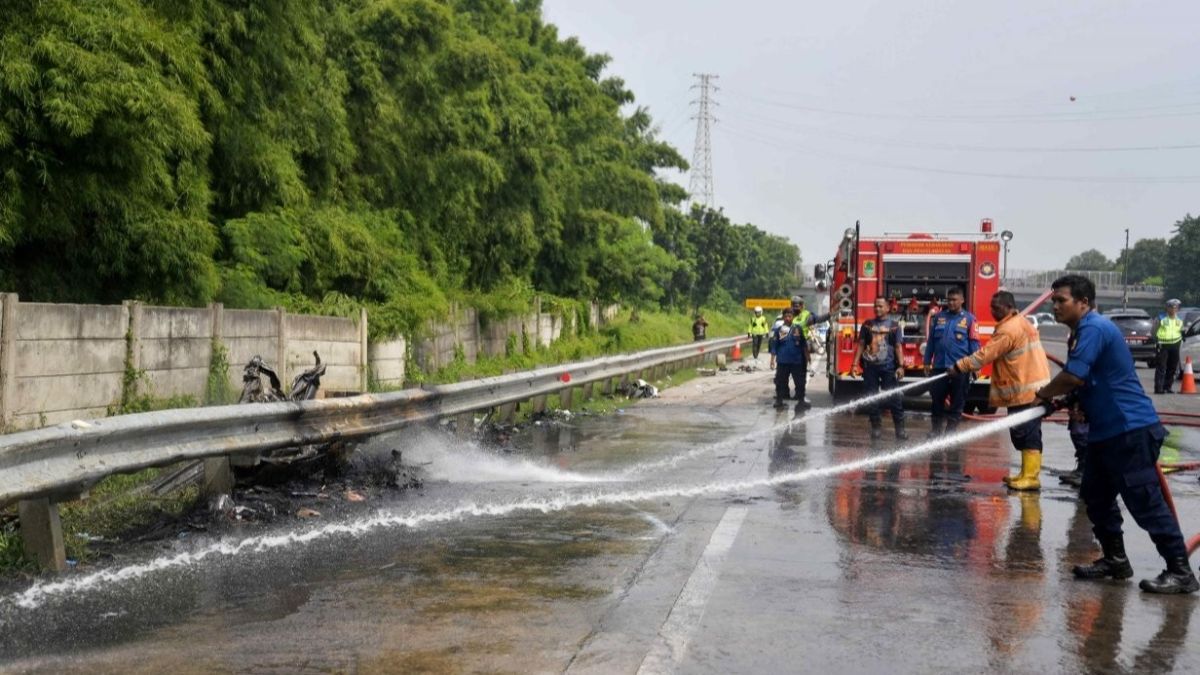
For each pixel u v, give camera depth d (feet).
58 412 34.76
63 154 38.93
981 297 68.13
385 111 68.44
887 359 50.31
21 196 37.55
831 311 78.48
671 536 26.89
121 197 41.24
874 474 38.73
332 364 55.31
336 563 23.63
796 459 42.63
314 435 31.65
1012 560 24.88
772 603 20.63
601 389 74.90
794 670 16.72
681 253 222.69
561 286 128.77
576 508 30.86
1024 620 19.76
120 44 38.37
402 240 72.69
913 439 50.49
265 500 30.12
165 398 40.42
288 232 54.90
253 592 21.07
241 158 53.36
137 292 44.65
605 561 24.02
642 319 166.30
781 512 30.50
